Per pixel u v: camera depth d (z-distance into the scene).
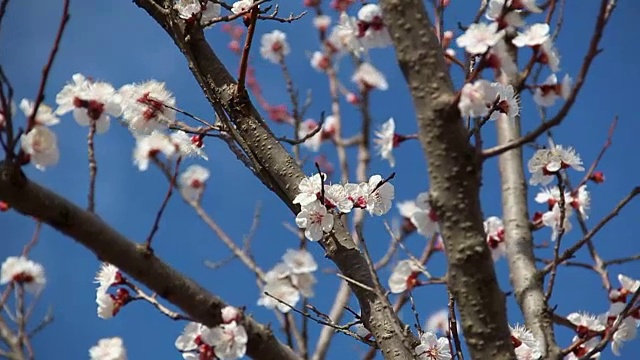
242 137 2.13
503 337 1.94
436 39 1.95
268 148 2.13
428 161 1.94
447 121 1.93
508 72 1.97
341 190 2.11
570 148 2.15
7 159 1.93
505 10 1.98
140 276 1.98
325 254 2.10
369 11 2.02
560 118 1.91
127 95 2.15
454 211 1.93
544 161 2.15
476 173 1.93
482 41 1.96
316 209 2.09
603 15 1.89
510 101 2.01
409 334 2.06
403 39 1.95
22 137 1.98
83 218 1.96
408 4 1.95
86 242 1.96
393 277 2.09
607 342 2.04
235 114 2.14
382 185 2.13
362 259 2.09
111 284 2.06
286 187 2.12
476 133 1.94
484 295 1.93
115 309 2.06
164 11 2.17
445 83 1.94
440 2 2.04
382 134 2.07
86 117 2.04
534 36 2.00
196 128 2.15
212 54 2.16
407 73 1.94
